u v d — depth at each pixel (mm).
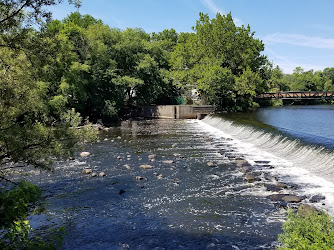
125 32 57219
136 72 52469
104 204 12047
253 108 61031
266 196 12398
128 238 9320
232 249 8445
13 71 9391
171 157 20359
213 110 51219
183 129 36625
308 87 109188
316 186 13227
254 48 55906
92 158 20234
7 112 9055
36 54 9586
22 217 5449
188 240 9078
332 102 81000
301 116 39969
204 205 11688
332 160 14688
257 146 23328
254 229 9570
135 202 12203
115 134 32469
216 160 19234
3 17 8312
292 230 6297
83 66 35812
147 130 35875
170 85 60406
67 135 10195
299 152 18109
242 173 15953
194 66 55781
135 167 17672
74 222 10453
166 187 13969
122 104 51406
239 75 57000
